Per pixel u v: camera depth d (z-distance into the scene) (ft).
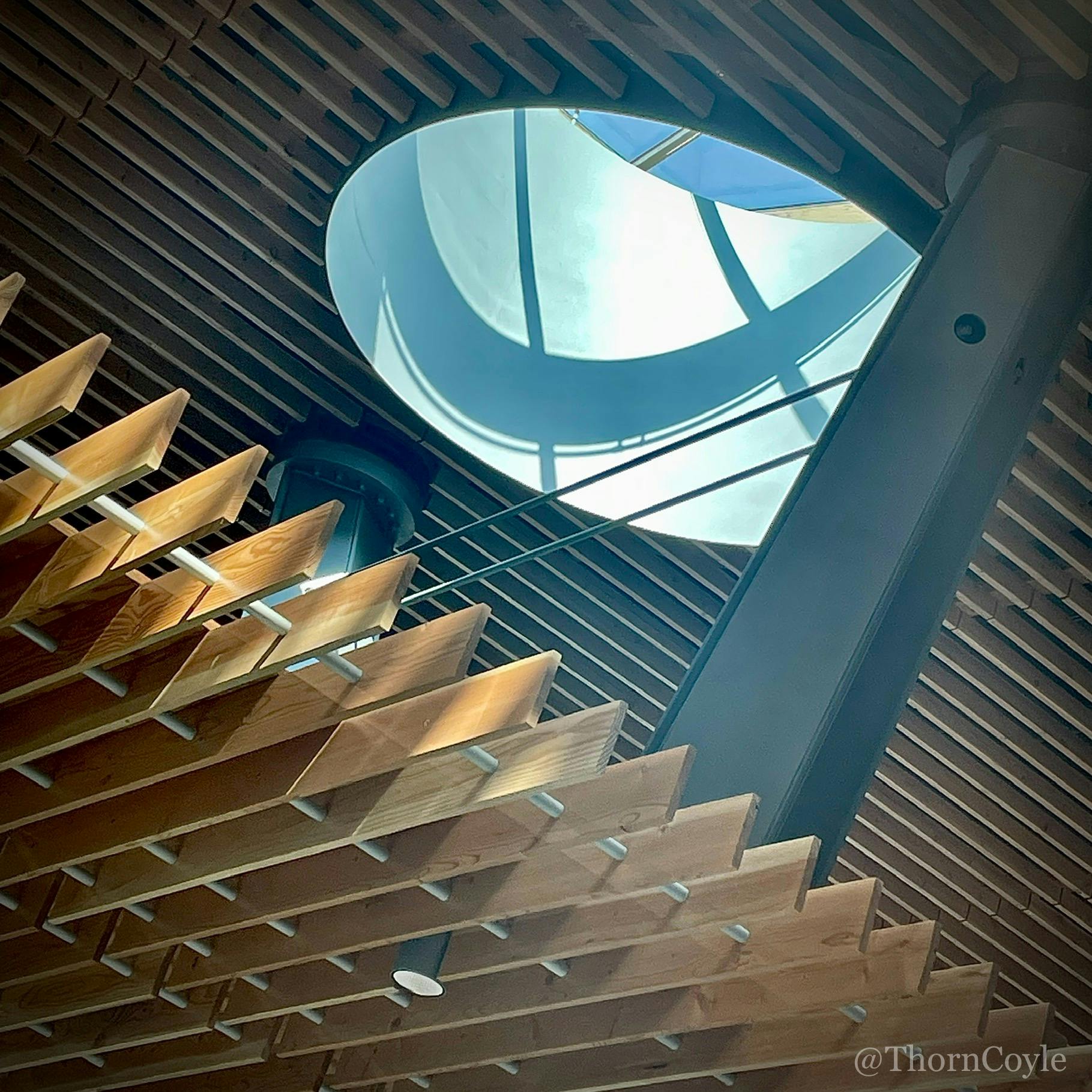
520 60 12.07
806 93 11.68
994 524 15.79
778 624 9.74
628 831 8.89
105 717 9.80
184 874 10.69
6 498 9.15
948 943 21.06
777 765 9.21
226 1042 13.10
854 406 10.37
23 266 16.10
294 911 10.69
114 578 8.99
